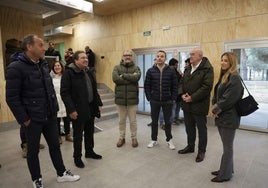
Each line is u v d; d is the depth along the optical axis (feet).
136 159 10.00
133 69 11.24
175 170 8.89
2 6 17.48
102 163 9.59
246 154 10.57
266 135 13.74
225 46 15.44
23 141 10.30
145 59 20.67
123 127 11.86
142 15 19.98
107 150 11.16
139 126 16.15
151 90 11.27
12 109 6.35
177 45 17.89
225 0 15.12
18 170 9.02
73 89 8.48
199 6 16.39
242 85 7.17
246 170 8.84
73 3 15.12
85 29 25.76
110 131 14.94
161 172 8.74
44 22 20.52
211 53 16.15
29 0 14.28
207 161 9.69
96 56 24.88
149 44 19.80
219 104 7.18
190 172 8.71
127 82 11.02
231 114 7.17
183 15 17.33
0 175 8.59
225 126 7.28
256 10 13.98
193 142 10.53
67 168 9.09
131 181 8.07
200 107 9.33
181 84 10.11
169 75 10.80
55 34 27.32
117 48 22.50
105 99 21.67
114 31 22.54
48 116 7.15
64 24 20.94
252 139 12.92
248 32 14.43
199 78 9.21
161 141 12.48
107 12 21.71
